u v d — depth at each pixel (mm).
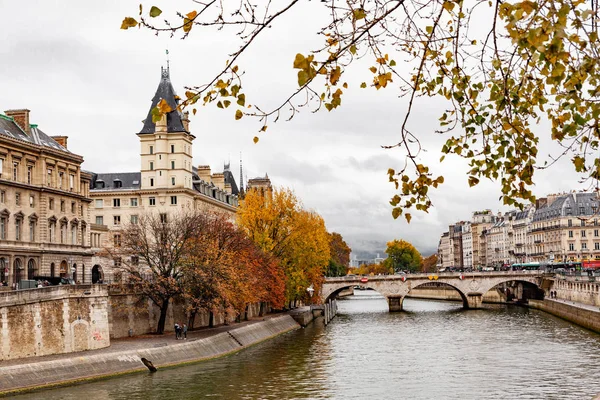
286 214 122188
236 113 13070
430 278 173125
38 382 60719
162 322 88875
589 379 65000
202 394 59375
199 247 90062
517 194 15352
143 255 89500
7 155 93375
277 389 61906
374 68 13586
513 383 63875
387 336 106312
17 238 95625
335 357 81938
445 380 66125
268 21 11367
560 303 138375
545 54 11484
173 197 147250
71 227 109625
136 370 70062
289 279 119625
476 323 128125
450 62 14031
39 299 69250
